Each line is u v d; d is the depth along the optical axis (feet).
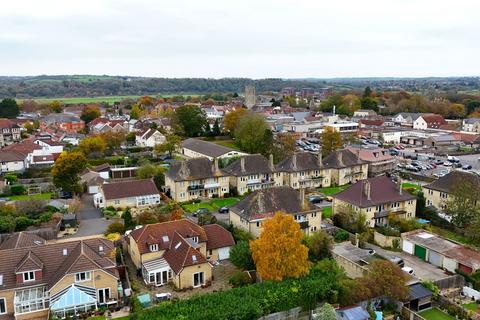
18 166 420.77
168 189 353.92
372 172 415.64
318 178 382.42
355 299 184.14
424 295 189.37
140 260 214.48
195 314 164.04
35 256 191.21
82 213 313.53
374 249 252.83
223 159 415.44
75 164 345.31
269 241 192.34
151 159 475.72
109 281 188.44
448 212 279.49
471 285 207.62
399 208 288.10
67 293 178.50
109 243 211.41
